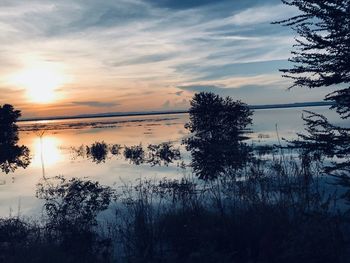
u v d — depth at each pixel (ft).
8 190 70.49
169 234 28.58
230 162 37.81
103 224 34.55
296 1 21.83
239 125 57.52
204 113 56.59
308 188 27.53
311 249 20.72
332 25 21.24
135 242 28.43
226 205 30.17
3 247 27.61
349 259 20.29
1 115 115.55
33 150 164.76
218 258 22.67
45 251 26.03
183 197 33.30
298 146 23.21
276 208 25.73
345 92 21.70
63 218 30.04
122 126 404.98
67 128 458.91
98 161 111.96
